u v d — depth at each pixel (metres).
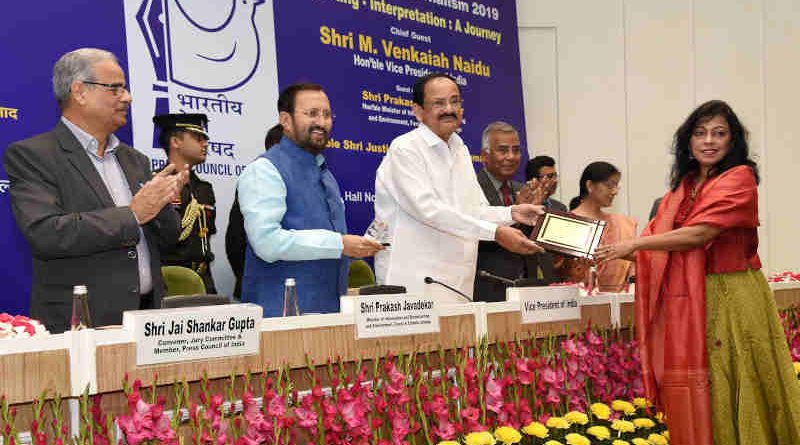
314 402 2.39
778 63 7.38
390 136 5.91
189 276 3.61
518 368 3.05
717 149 3.26
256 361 2.29
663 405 3.25
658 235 3.21
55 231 2.57
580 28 7.37
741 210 3.15
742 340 3.18
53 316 2.70
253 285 3.17
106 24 4.37
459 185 3.83
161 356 2.08
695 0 7.40
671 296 3.23
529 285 3.35
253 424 2.20
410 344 2.73
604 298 3.66
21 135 4.00
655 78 7.38
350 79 5.66
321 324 2.47
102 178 2.87
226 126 4.89
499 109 6.79
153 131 4.52
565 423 2.99
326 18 5.54
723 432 3.14
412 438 2.63
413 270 3.70
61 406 1.93
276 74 5.20
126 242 2.66
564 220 3.49
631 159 7.35
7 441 1.83
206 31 4.83
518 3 7.29
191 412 2.10
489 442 2.63
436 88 3.74
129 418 1.97
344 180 5.57
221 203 4.80
